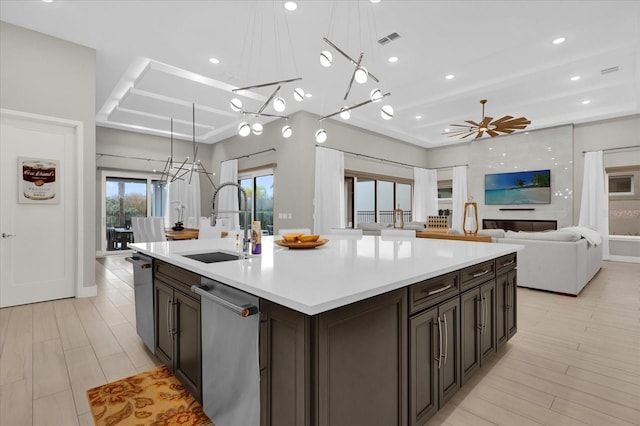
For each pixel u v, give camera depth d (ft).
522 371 6.82
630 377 6.57
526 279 13.61
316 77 15.28
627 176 21.47
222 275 4.31
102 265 19.20
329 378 3.32
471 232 14.47
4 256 10.88
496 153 26.50
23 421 5.17
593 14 10.47
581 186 22.63
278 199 21.09
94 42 12.07
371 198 25.79
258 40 12.03
